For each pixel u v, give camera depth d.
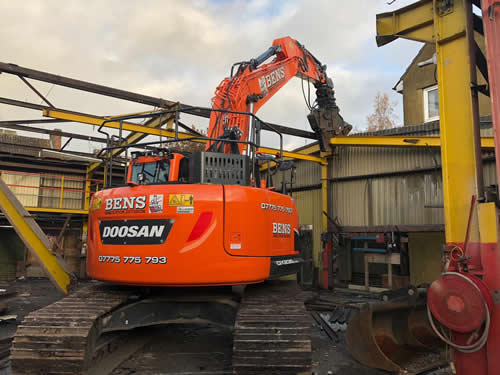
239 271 4.88
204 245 4.81
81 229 16.11
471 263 3.77
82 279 14.77
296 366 4.14
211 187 5.02
